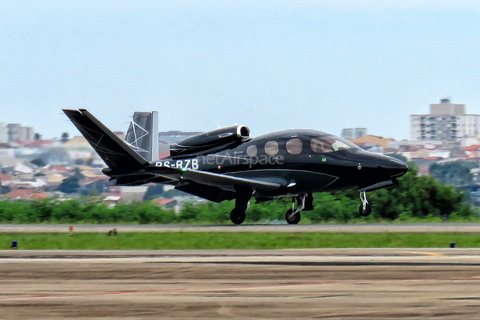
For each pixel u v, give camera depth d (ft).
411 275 175.83
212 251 227.20
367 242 248.93
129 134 439.63
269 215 423.23
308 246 241.76
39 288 164.96
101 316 140.26
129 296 155.74
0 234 310.45
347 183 342.44
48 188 623.77
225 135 358.64
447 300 148.77
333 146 344.08
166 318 138.31
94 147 340.18
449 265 190.08
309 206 363.35
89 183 624.59
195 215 432.66
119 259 207.21
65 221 426.10
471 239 252.01
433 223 346.33
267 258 206.08
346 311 141.18
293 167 344.28
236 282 169.89
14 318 139.33
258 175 349.82
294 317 137.59
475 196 477.77
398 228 298.35
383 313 139.44
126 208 439.22
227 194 354.74
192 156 363.97
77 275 180.75
